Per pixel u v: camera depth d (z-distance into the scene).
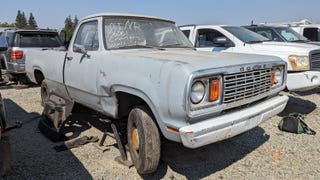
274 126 5.75
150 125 3.51
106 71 3.96
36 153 4.41
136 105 3.78
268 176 3.84
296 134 5.31
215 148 4.61
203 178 3.76
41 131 5.23
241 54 4.07
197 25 8.16
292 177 3.82
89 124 5.70
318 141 5.00
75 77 4.75
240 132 3.42
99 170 3.91
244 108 3.61
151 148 3.49
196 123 3.10
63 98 5.18
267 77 3.87
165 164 4.07
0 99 3.82
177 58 3.39
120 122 4.49
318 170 4.01
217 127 3.13
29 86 10.09
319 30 11.93
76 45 4.79
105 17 4.48
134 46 4.43
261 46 6.72
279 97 4.21
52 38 10.62
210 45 7.70
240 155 4.42
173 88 3.03
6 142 3.48
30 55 6.75
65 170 3.90
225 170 3.97
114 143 4.77
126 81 3.60
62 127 4.82
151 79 3.28
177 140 3.15
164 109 3.15
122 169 3.94
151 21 4.91
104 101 4.19
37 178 3.69
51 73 5.66
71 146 4.59
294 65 6.06
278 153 4.51
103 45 4.24
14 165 4.01
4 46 4.48
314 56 6.13
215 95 3.18
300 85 5.98
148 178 3.72
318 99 7.86
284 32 8.91
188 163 4.07
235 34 7.35
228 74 3.25
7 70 10.09
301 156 4.43
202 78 3.07
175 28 5.23
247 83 3.49
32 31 10.16
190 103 3.01
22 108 7.03
